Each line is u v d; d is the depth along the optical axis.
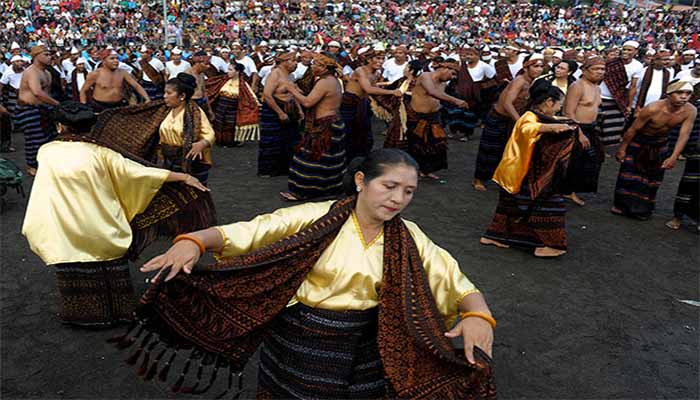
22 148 9.41
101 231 3.47
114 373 3.32
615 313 4.31
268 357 2.21
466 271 4.94
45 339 3.64
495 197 7.27
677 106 5.91
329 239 2.04
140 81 11.59
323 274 2.05
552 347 3.81
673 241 5.95
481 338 1.96
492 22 35.94
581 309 4.35
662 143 6.34
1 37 23.69
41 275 4.56
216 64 11.89
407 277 2.01
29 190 6.90
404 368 2.06
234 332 2.07
